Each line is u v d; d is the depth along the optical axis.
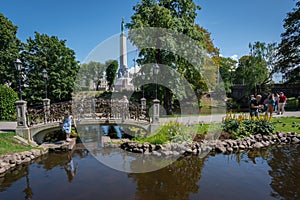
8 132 7.20
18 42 19.77
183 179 4.70
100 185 4.46
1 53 17.92
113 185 4.45
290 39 17.39
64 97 19.83
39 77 18.84
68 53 21.50
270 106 9.74
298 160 5.77
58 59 19.94
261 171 5.02
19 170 5.41
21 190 4.26
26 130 7.24
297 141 7.54
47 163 5.98
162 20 11.17
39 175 5.06
